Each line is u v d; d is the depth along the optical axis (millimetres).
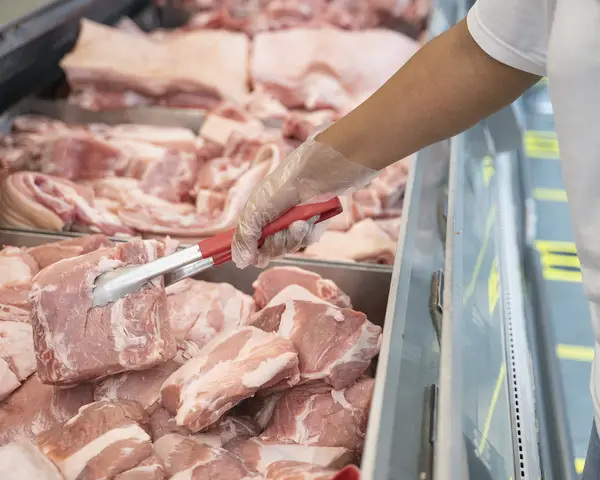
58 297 1328
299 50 2865
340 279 1801
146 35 3139
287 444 1363
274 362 1331
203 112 2586
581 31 986
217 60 2805
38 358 1332
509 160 2633
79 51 2672
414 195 1597
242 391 1290
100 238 1769
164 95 2750
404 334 1200
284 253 1448
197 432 1357
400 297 1285
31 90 2654
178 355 1527
